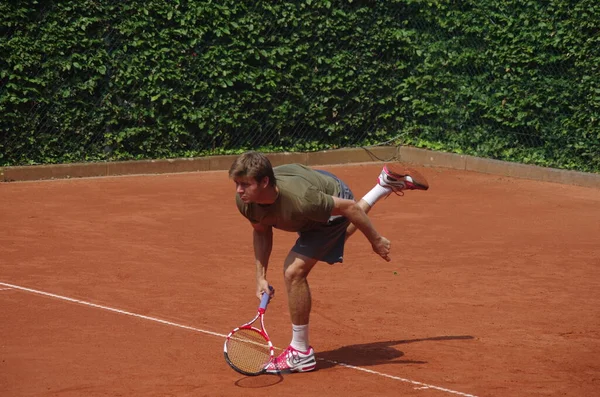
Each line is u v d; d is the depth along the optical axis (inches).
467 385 457.1
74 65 1147.3
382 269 717.3
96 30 1165.7
